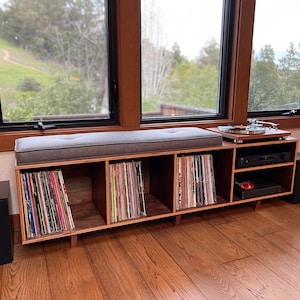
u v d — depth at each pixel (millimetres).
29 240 1584
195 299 1304
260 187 2182
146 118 2314
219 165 2133
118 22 2010
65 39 2006
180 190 1916
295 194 2295
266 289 1368
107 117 2205
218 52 2496
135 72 2092
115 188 1749
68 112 2111
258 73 2670
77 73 2082
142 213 1854
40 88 2006
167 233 1871
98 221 1788
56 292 1345
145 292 1348
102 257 1614
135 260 1587
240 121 2520
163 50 2291
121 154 1710
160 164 2033
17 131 1923
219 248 1702
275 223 2004
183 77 2410
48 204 1622
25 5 1865
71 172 2041
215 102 2576
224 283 1407
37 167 1551
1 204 1497
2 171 1880
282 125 2740
